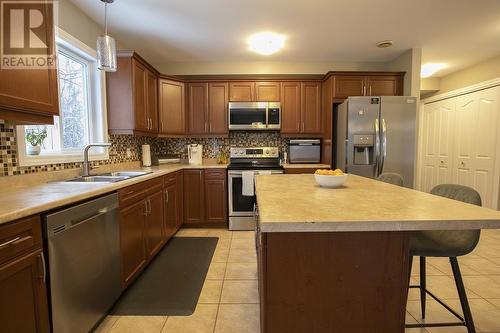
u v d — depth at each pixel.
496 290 2.04
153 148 4.07
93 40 2.65
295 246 1.00
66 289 1.31
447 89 4.62
